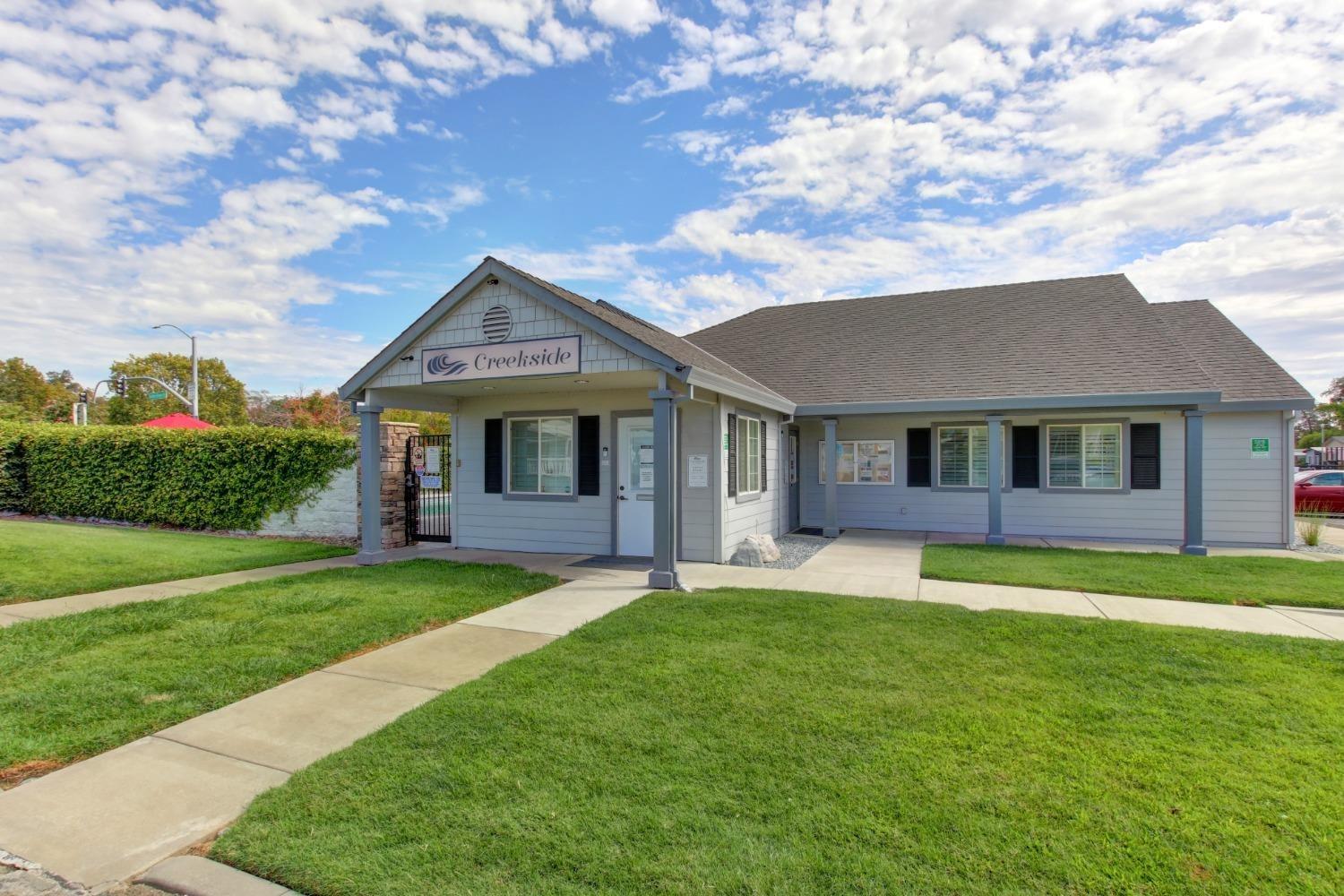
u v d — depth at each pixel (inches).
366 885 97.9
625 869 100.8
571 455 432.5
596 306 438.3
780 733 149.3
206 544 442.6
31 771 136.6
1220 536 491.5
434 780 129.1
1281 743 144.6
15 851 109.0
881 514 575.8
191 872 102.7
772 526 506.9
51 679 185.3
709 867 101.0
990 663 198.1
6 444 602.2
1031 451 533.0
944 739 145.7
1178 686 179.6
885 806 118.1
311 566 375.6
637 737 147.2
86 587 305.0
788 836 109.3
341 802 121.4
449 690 181.0
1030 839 108.3
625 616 257.3
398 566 370.3
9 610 266.2
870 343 613.3
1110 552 434.3
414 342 373.4
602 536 423.5
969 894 94.7
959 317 621.3
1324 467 1274.6
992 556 412.2
